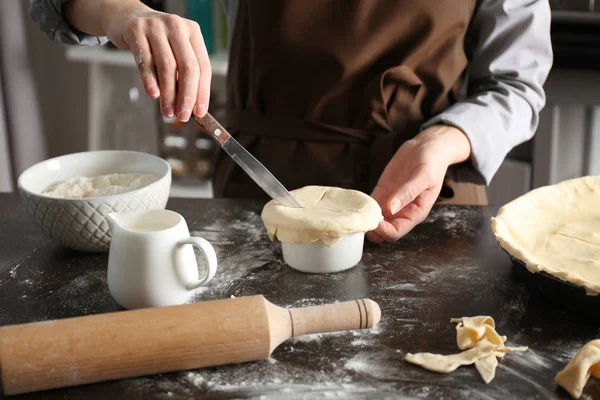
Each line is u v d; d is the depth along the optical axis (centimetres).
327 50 122
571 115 191
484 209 121
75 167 113
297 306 90
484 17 130
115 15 109
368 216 97
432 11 121
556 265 92
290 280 97
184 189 249
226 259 103
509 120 123
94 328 73
